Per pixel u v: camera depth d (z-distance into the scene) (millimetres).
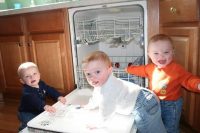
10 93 2123
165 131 1140
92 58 1073
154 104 1081
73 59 1650
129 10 1662
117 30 1710
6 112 1900
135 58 1891
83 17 1673
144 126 1021
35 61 1820
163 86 1189
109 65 1093
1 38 1947
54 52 1710
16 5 2223
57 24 1633
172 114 1196
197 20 1093
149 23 1381
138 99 1074
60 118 1091
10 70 2006
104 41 1768
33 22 1737
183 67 1233
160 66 1216
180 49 1255
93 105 1164
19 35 1842
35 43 1778
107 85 1053
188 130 1362
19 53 1893
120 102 1056
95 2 1441
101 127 979
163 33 1359
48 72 1786
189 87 1097
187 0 1135
